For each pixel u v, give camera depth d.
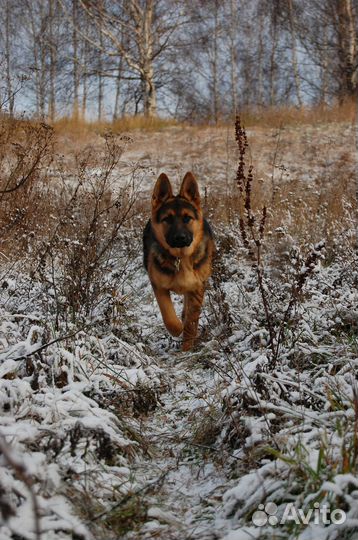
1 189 7.20
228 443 3.63
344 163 12.53
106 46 28.53
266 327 4.88
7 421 3.33
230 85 33.88
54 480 2.95
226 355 4.40
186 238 5.45
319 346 4.54
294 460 2.95
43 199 7.70
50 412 3.53
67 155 14.52
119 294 6.48
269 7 30.89
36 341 4.40
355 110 21.39
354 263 6.03
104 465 3.34
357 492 2.70
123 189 7.86
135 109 30.84
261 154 15.95
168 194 5.89
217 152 16.52
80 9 28.05
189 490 3.30
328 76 31.77
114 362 4.75
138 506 3.02
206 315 6.07
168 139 18.77
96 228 6.21
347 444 3.08
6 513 2.20
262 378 3.80
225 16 31.00
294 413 3.45
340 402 3.64
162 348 5.70
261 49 33.59
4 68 8.55
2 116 7.53
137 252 7.87
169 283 5.59
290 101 34.72
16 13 29.45
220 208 9.62
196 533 2.87
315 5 27.55
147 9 26.48
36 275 6.10
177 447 3.77
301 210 8.89
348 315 5.06
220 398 4.02
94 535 2.78
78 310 5.43
